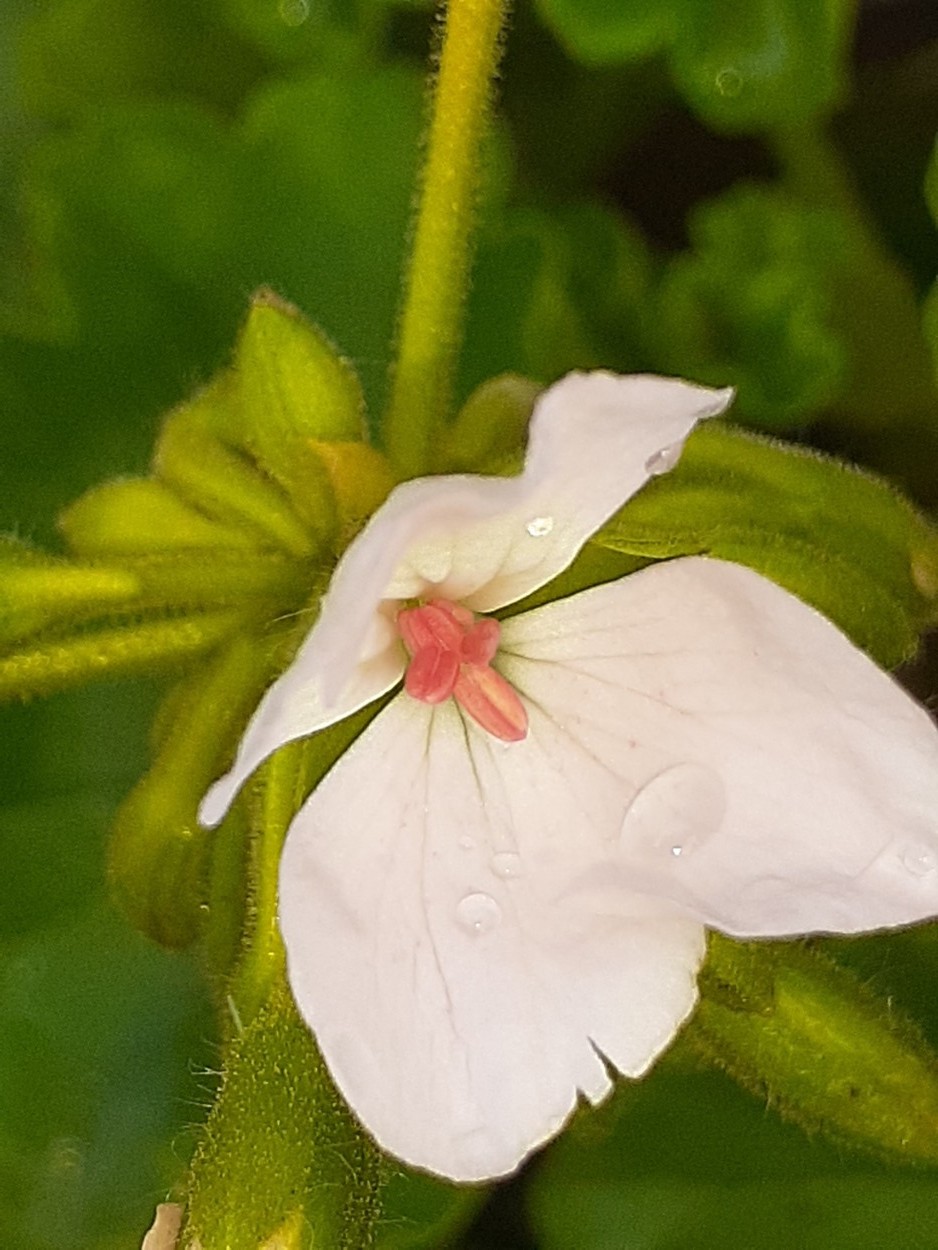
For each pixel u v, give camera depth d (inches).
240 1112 2.2
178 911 2.5
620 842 2.1
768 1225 3.5
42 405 3.6
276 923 2.3
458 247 2.5
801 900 2.0
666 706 2.2
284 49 4.0
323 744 2.3
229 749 2.4
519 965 2.1
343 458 2.4
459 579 2.3
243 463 2.5
